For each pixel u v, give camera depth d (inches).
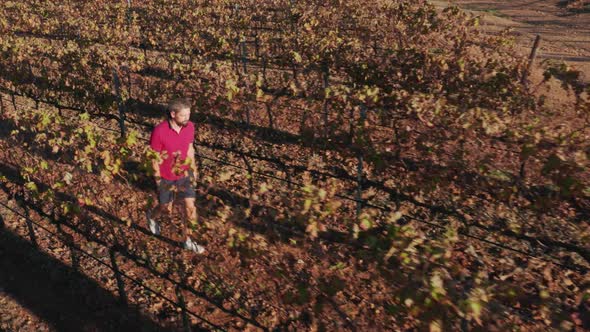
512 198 201.2
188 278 191.9
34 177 248.7
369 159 225.0
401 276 108.0
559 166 173.9
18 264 208.8
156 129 186.1
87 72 344.5
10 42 390.6
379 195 253.0
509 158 203.0
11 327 176.4
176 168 177.6
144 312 179.9
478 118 202.7
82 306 185.0
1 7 654.5
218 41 426.6
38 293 192.5
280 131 323.0
